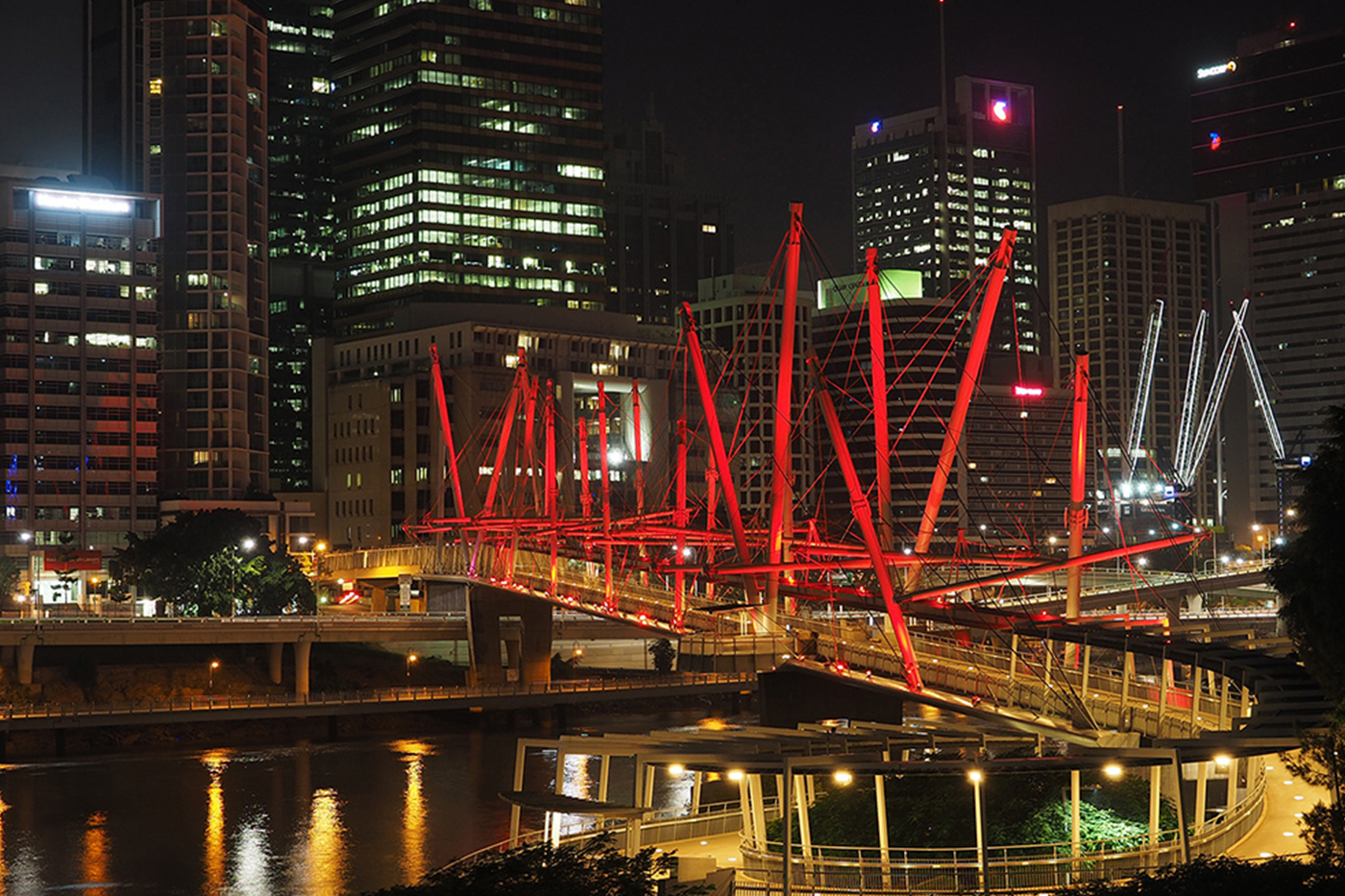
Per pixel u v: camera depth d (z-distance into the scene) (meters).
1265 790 93.56
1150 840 76.31
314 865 125.94
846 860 76.19
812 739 84.62
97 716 193.12
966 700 115.75
